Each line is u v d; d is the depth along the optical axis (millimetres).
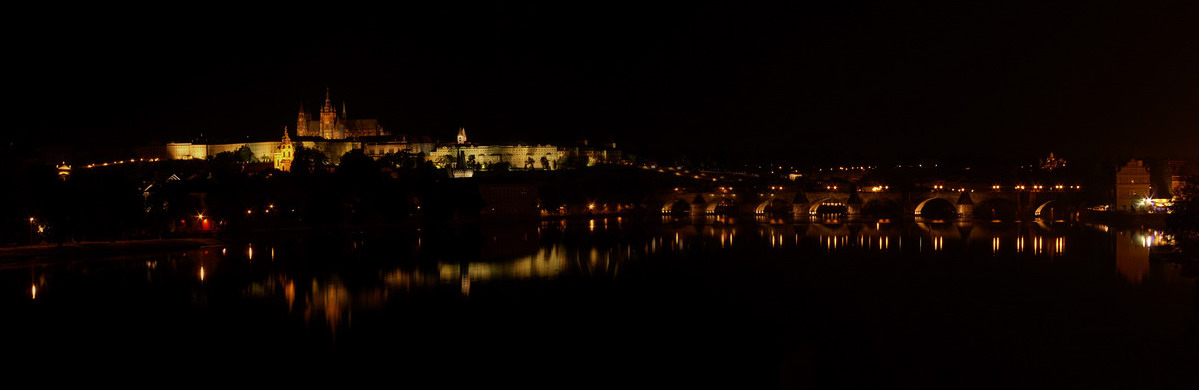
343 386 122125
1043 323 159750
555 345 144125
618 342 146125
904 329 155750
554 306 178000
